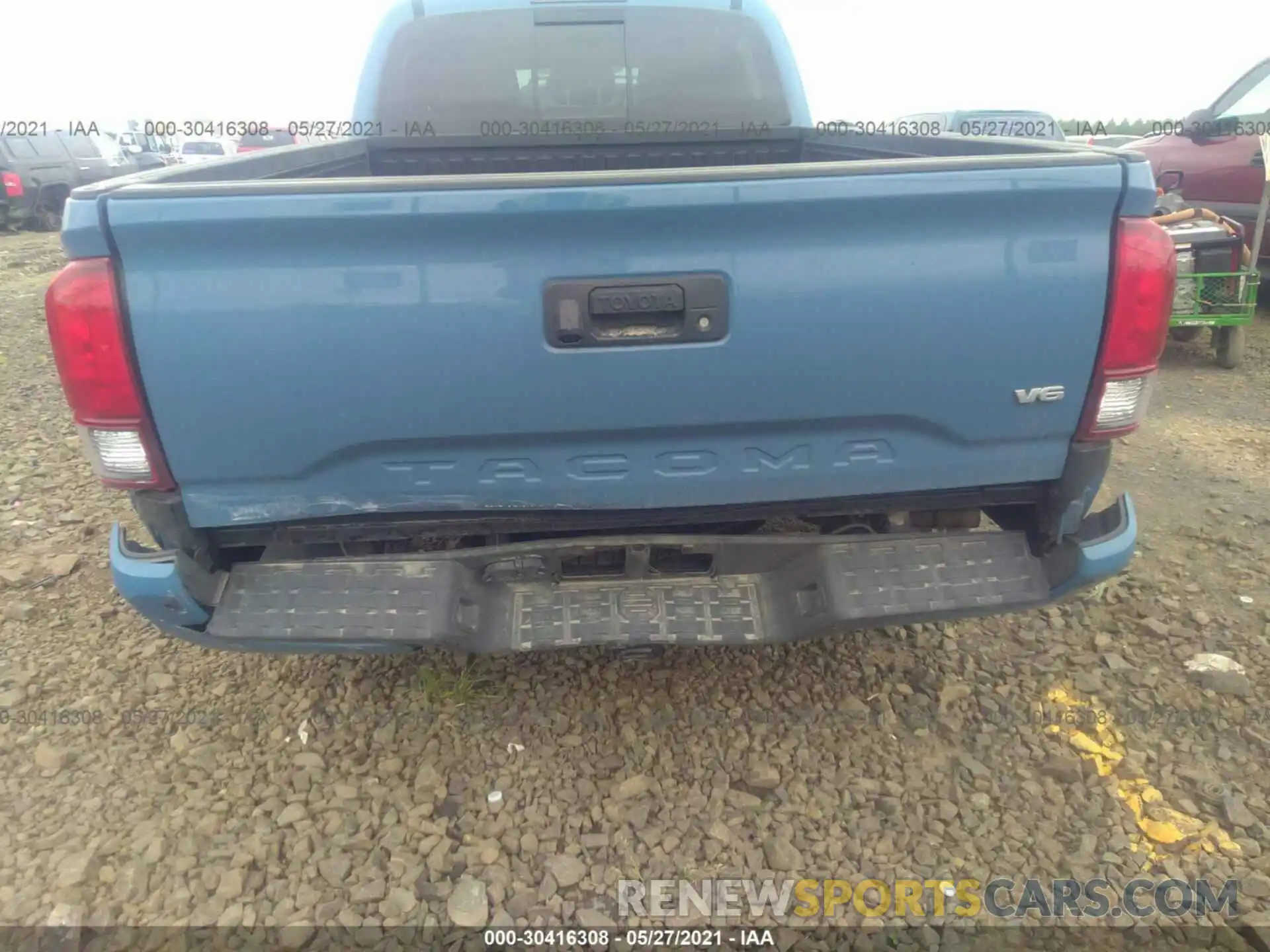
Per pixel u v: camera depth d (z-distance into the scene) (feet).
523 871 7.55
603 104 13.03
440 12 12.44
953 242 6.50
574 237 6.29
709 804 8.17
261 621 7.17
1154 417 17.24
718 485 7.25
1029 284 6.60
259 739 8.97
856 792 8.27
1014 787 8.36
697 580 7.75
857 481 7.30
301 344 6.38
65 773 8.52
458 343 6.47
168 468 6.75
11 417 17.98
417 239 6.21
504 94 12.84
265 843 7.79
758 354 6.66
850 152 12.42
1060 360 6.84
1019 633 10.41
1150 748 8.76
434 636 7.19
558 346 6.53
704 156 13.46
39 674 9.87
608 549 7.61
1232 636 10.27
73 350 6.23
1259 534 12.55
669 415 6.85
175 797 8.26
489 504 7.20
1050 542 7.66
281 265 6.21
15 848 7.71
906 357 6.75
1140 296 6.65
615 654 10.00
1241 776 8.43
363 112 12.86
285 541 7.42
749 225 6.34
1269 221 21.12
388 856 7.66
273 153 9.38
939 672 9.81
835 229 6.41
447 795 8.29
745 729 9.02
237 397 6.49
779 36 13.15
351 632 7.14
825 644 10.25
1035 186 6.31
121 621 10.85
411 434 6.78
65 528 13.14
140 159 61.46
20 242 44.42
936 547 7.64
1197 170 23.17
